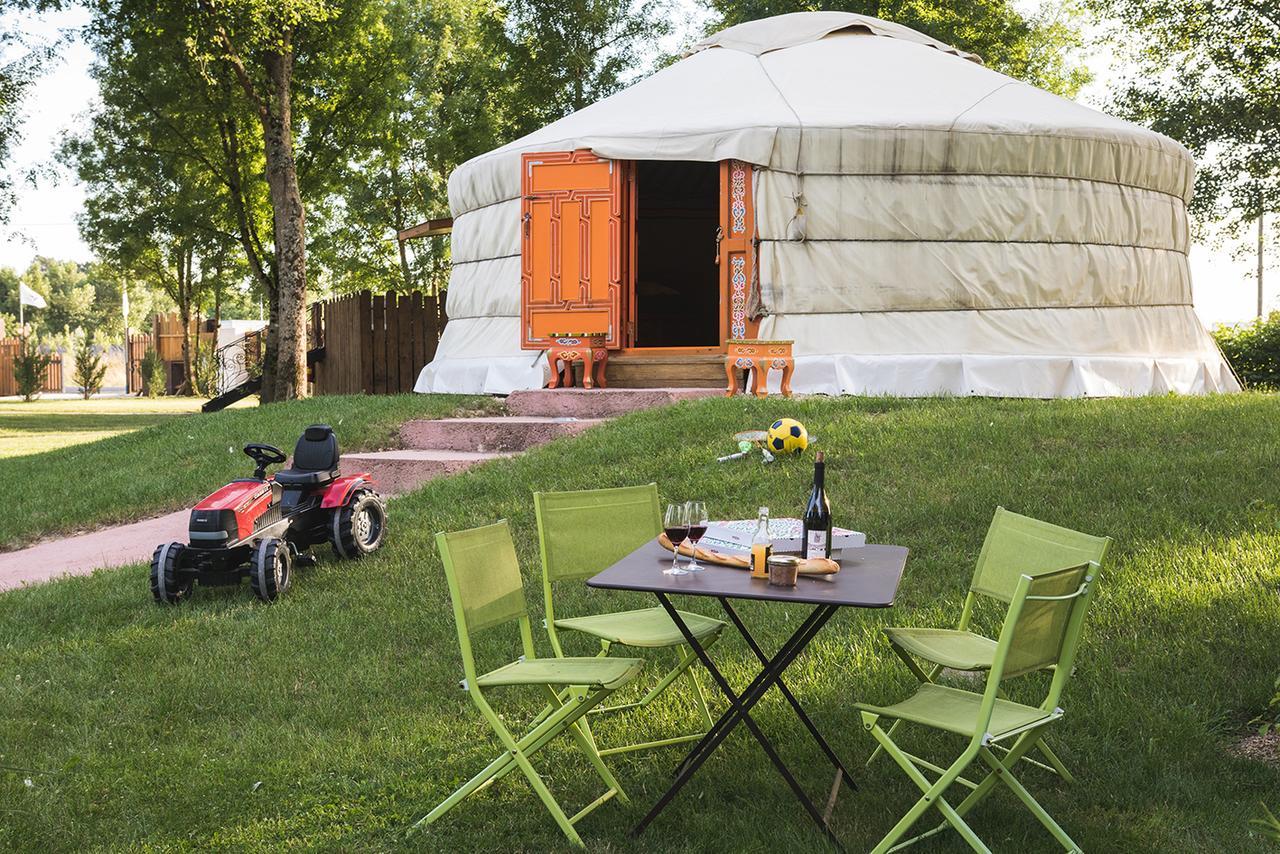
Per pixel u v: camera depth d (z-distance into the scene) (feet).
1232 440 21.30
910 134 30.99
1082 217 32.68
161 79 59.21
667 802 9.70
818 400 27.25
